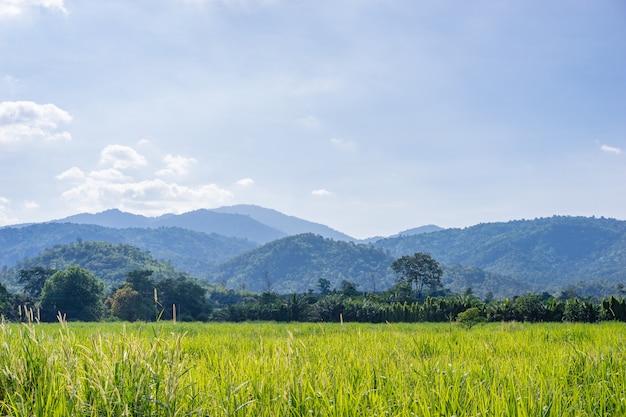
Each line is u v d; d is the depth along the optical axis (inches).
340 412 203.2
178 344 225.0
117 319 4372.5
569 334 666.8
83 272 4362.7
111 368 208.8
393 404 224.4
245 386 233.6
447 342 511.8
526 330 788.6
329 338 540.4
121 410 190.9
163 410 193.9
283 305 3435.0
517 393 232.2
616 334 634.8
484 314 2527.1
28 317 250.8
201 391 226.8
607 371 291.4
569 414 214.8
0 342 242.8
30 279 5585.6
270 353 347.9
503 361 344.5
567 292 7071.9
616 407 223.6
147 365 208.7
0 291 3848.4
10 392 209.0
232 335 824.3
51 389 200.7
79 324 2192.4
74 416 187.9
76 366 217.8
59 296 4178.2
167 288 4879.4
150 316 4461.1
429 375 281.0
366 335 657.6
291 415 204.8
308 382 230.2
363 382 254.1
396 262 6107.3
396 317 2903.5
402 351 402.3
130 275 4849.9
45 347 241.6
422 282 6077.8
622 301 2096.5
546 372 292.7
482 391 231.8
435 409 211.9
